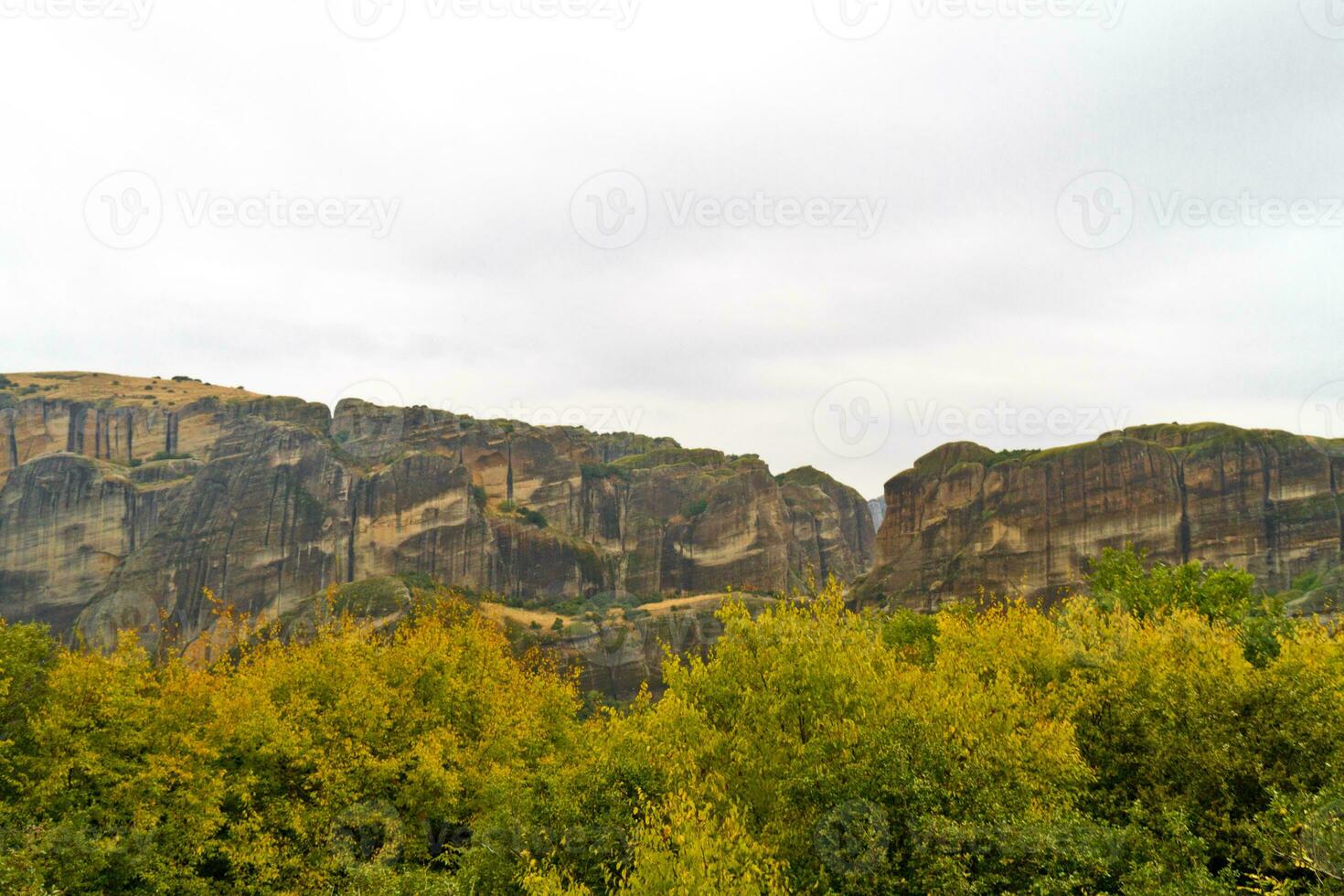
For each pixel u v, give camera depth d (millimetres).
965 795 24766
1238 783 27531
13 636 41656
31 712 38625
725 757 30141
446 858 38656
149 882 34344
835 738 27594
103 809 35000
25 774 34750
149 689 42219
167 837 35875
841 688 29828
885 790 24297
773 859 24484
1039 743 28641
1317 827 22969
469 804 41156
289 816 38125
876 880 23344
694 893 21250
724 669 32500
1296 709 28266
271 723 39875
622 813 29219
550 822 30188
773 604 33688
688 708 31109
